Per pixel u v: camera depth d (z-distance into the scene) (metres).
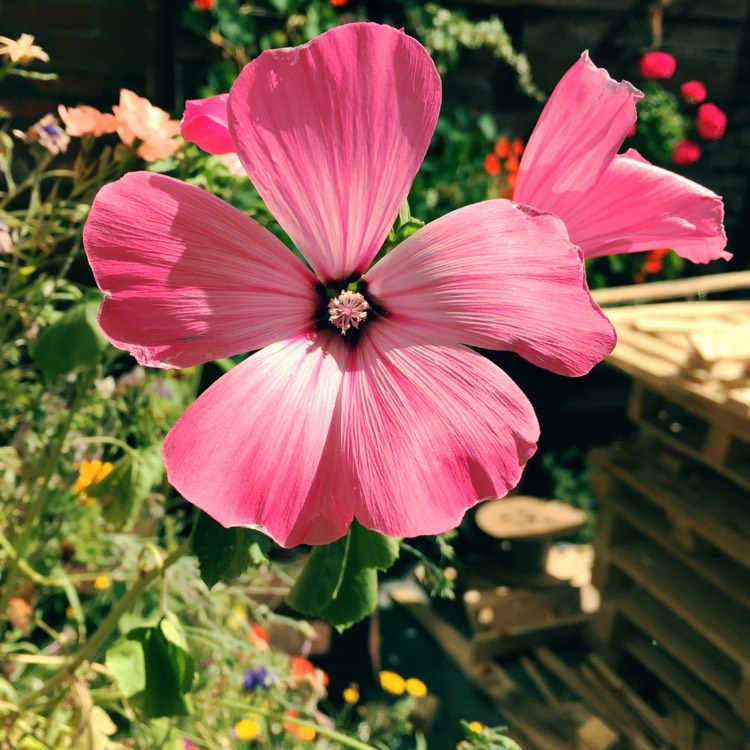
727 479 0.67
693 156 0.99
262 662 0.44
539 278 0.14
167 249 0.14
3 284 0.35
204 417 0.14
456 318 0.15
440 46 0.83
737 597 0.60
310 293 0.16
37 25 0.70
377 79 0.14
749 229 1.11
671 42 0.98
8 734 0.26
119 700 0.34
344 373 0.15
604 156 0.16
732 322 0.66
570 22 0.92
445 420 0.15
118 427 0.41
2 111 0.33
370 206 0.15
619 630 0.71
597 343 0.14
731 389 0.55
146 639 0.21
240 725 0.44
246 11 0.75
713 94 1.02
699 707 0.63
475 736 0.30
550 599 0.77
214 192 0.33
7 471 0.37
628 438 1.05
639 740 0.63
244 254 0.15
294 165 0.14
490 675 0.71
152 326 0.14
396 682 0.60
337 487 0.15
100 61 0.72
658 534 0.66
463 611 0.82
